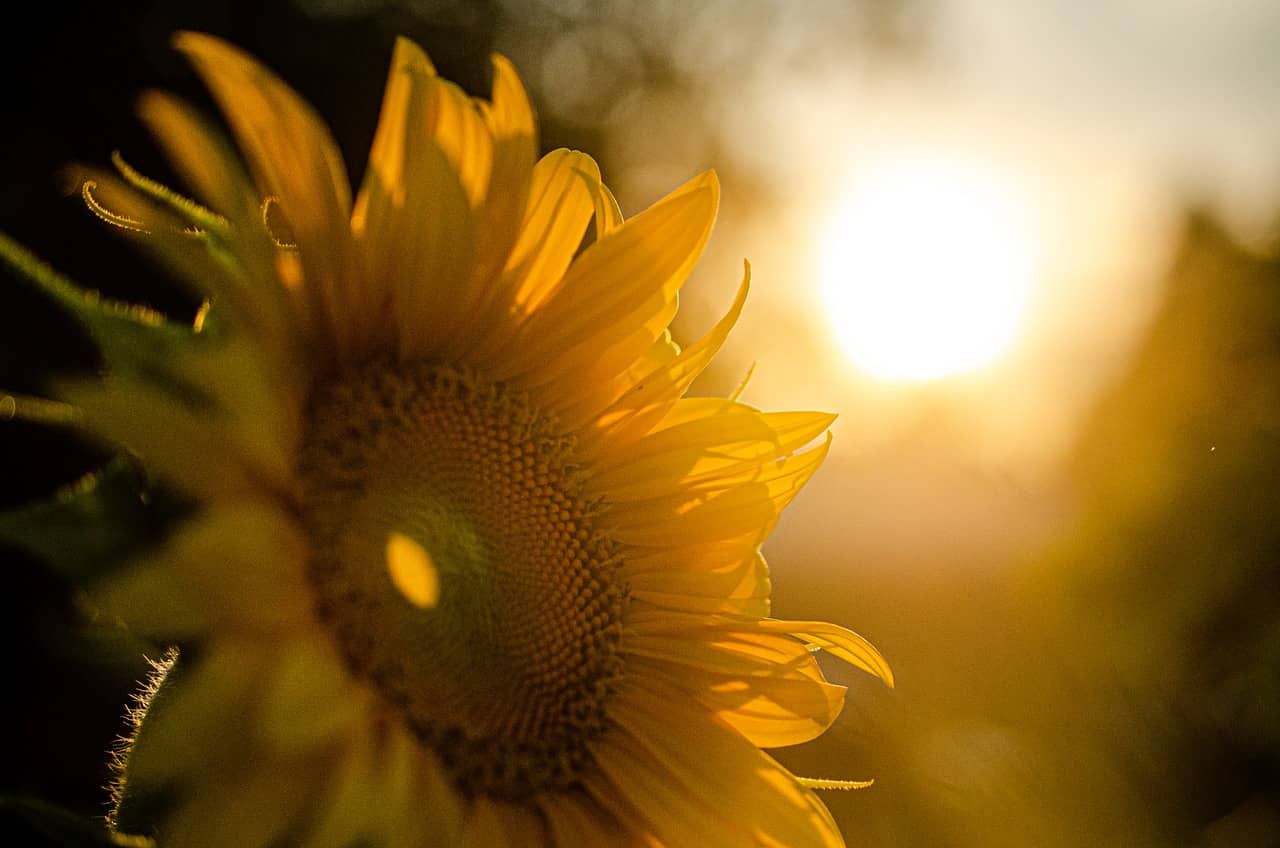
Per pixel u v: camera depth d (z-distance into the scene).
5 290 1.55
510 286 0.54
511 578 0.55
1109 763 0.69
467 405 0.55
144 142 1.84
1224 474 0.77
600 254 0.55
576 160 0.54
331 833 0.45
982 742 0.69
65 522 0.45
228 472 0.46
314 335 0.51
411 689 0.52
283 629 0.46
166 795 0.46
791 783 0.55
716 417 0.57
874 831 0.68
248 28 1.98
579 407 0.56
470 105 0.50
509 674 0.55
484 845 0.52
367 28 2.08
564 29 2.43
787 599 1.07
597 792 0.55
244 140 0.47
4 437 1.57
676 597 0.57
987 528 0.83
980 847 0.67
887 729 0.69
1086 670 0.71
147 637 0.45
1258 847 0.66
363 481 0.52
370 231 0.50
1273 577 0.75
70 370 1.58
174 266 0.45
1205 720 0.70
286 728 0.44
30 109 1.81
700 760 0.56
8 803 0.46
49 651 1.36
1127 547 0.77
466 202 0.51
